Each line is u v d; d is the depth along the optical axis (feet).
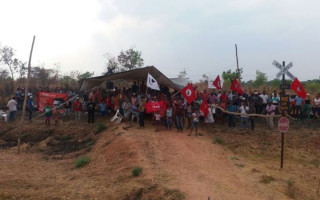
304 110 81.82
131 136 59.26
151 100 68.33
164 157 49.19
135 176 41.45
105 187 40.11
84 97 82.79
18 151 60.54
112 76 76.18
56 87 116.67
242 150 57.41
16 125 76.18
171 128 68.95
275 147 60.29
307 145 62.44
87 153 59.57
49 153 61.72
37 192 39.70
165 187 36.42
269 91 129.18
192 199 33.40
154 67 74.13
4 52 126.41
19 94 91.35
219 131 68.74
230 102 73.87
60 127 74.28
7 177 46.44
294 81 55.42
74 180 44.45
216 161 49.26
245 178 41.96
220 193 35.37
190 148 54.95
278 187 39.47
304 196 38.93
